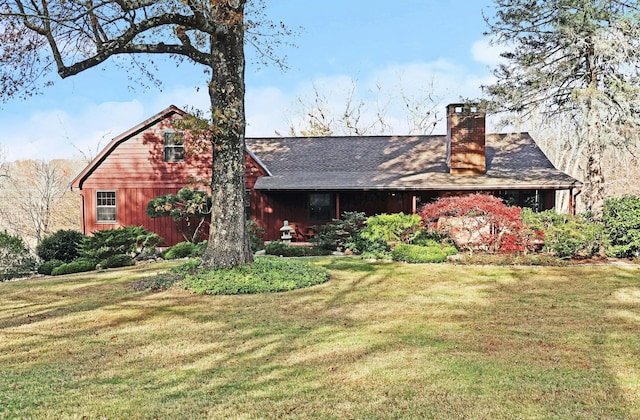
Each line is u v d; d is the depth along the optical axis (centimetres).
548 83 1853
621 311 820
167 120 2066
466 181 1906
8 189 3922
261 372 529
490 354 582
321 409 426
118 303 919
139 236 1714
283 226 2073
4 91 1066
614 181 3114
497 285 1079
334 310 836
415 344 627
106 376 526
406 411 420
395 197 2056
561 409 423
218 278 1040
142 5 988
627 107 1702
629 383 484
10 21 990
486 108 1955
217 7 1020
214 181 1142
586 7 1703
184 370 542
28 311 877
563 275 1210
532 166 2067
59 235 1678
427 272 1255
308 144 2427
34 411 429
